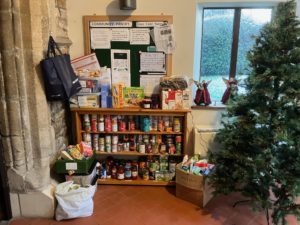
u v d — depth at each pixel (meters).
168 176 2.82
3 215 2.27
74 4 2.68
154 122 2.74
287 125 1.94
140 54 2.75
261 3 2.73
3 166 2.17
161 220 2.28
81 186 2.38
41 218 2.30
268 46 1.98
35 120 2.15
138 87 2.77
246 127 2.07
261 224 2.22
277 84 2.01
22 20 1.98
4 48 1.95
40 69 2.10
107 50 2.75
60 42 2.44
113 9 2.67
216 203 2.51
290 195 2.04
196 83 2.84
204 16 2.92
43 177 2.25
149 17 2.65
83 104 2.64
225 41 2.97
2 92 2.02
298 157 1.99
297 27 1.92
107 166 2.86
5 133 2.09
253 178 2.14
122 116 2.75
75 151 2.49
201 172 2.46
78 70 2.71
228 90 2.82
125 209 2.42
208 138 2.78
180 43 2.72
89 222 2.24
